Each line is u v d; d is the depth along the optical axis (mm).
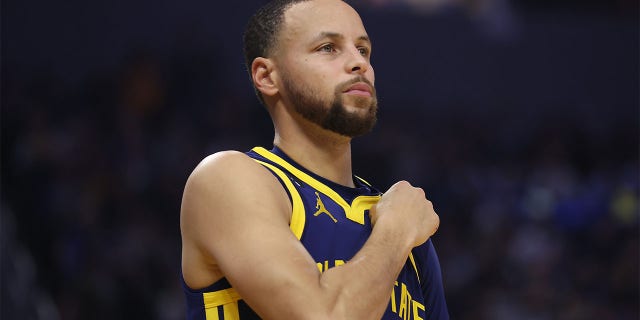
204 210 4934
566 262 21578
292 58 5484
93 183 18422
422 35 28156
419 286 5672
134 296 15992
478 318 19438
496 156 25953
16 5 24078
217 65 24453
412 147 24094
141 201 18891
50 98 21578
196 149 20875
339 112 5352
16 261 15109
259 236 4691
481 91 28547
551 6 29703
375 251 4875
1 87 21391
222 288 5035
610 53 30078
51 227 17562
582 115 29531
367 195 5664
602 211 23328
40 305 15273
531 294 19734
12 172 18500
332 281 4617
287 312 4520
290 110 5605
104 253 16891
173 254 18266
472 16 28641
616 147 27547
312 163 5578
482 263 20438
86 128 20516
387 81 27734
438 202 22328
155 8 25297
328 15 5520
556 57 29469
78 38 24562
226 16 25828
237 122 22375
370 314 4617
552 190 24594
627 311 20203
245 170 4992
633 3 30375
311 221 5098
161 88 22344
